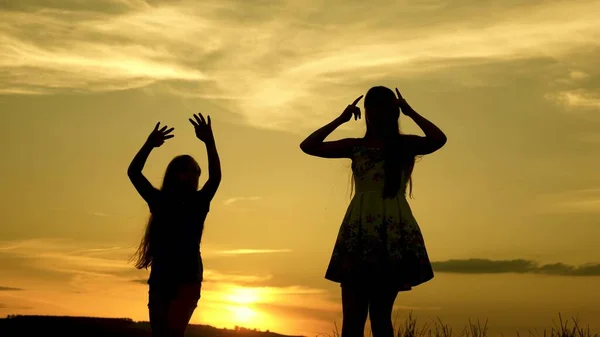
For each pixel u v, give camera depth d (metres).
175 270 7.12
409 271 5.85
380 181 5.94
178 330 7.12
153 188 7.38
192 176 7.36
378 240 5.86
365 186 5.98
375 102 6.06
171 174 7.34
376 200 5.93
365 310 5.91
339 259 5.94
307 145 6.12
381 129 6.06
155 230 7.21
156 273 7.14
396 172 5.89
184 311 7.14
